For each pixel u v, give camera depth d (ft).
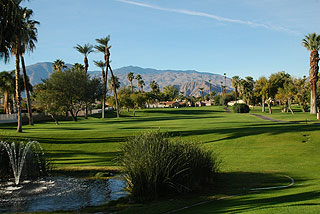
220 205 28.07
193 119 189.78
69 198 34.58
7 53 68.13
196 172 38.47
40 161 48.01
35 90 229.86
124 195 35.68
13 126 140.67
